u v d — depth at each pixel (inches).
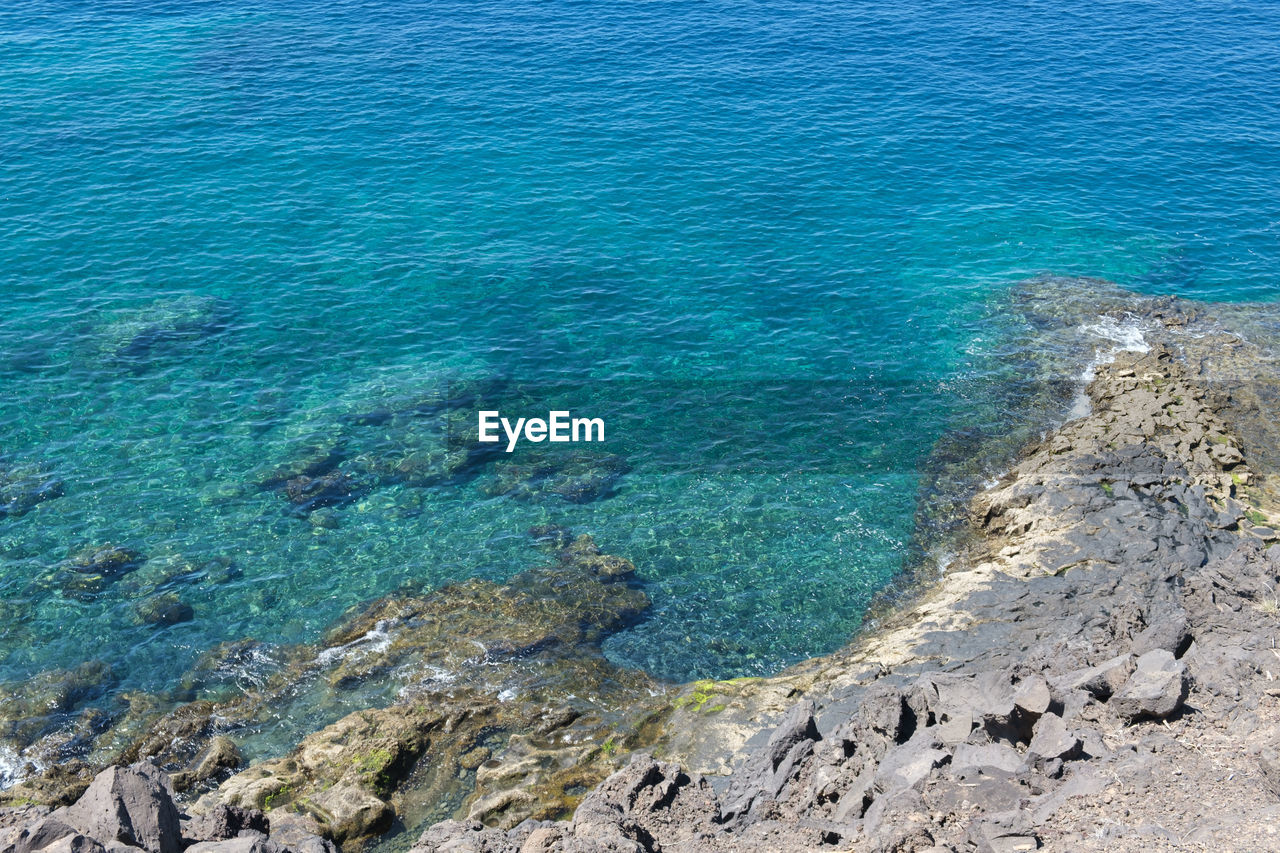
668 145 2320.4
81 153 2182.6
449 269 1908.2
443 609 1267.2
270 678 1168.2
